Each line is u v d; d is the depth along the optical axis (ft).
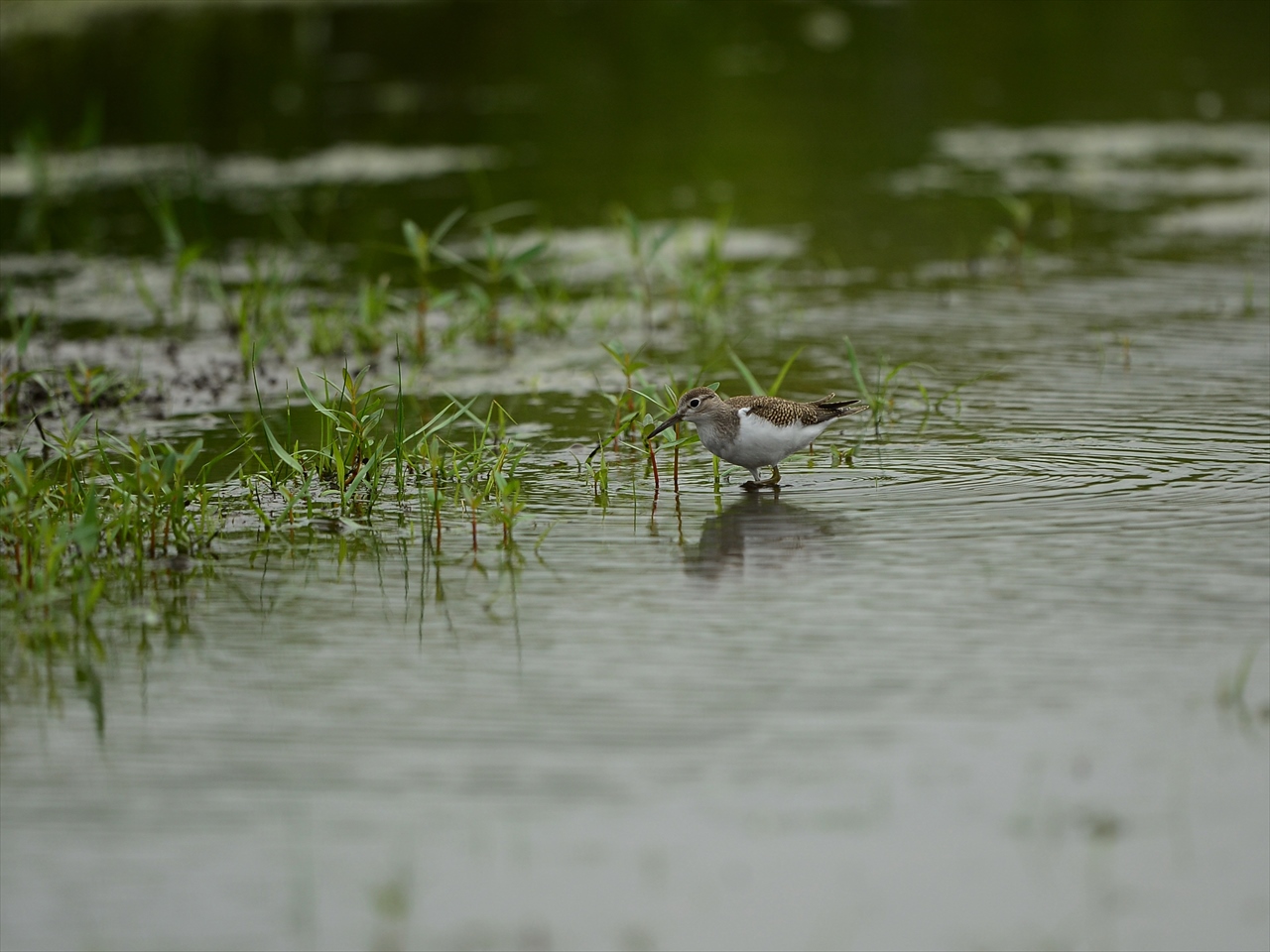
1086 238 82.17
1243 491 45.37
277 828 28.84
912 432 53.11
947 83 123.24
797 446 47.44
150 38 138.82
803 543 42.42
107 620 38.40
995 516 43.98
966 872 27.25
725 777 30.07
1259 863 27.30
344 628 37.60
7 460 41.37
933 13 151.74
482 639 36.70
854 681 33.76
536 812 29.09
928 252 80.53
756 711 32.58
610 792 29.66
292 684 34.60
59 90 120.57
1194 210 86.89
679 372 61.67
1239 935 25.61
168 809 29.53
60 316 72.95
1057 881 27.02
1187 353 61.36
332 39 143.74
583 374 62.59
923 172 97.30
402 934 25.93
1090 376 58.85
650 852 27.91
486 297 68.28
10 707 33.81
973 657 34.76
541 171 99.04
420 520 45.55
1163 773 29.89
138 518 42.78
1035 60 131.13
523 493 47.80
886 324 68.03
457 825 28.81
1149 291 71.77
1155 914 26.14
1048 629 36.14
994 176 95.86
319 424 55.98
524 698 33.47
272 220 88.58
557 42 143.54
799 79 125.70
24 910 26.61
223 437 54.49
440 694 33.86
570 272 79.77
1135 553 40.63
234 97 121.70
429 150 105.50
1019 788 29.48
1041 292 72.59
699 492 47.65
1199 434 51.19
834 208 89.35
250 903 26.73
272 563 42.11
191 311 73.77
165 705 33.78
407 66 133.59
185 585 40.65
